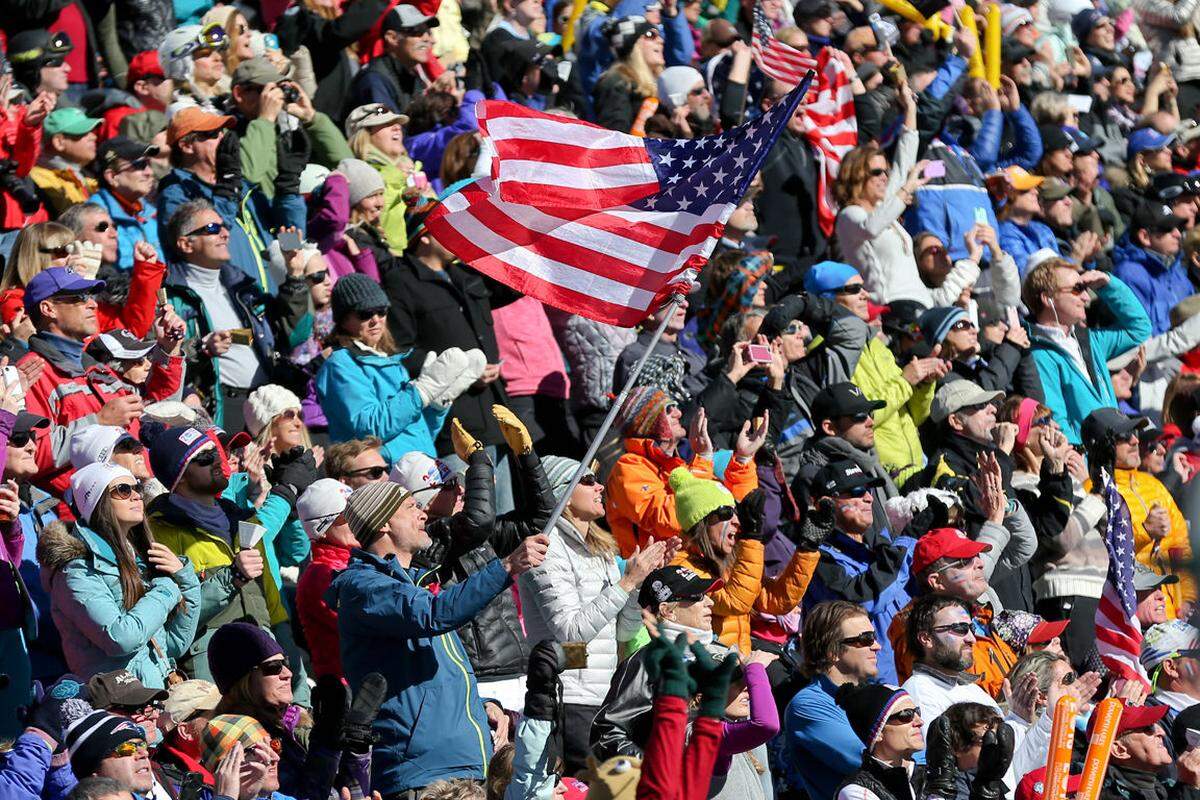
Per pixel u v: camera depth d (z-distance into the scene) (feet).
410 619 95.96
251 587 113.60
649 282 119.14
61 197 143.13
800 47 195.62
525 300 149.79
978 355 170.40
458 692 100.17
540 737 93.50
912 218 187.73
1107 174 227.40
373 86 176.35
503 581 95.76
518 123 121.08
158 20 176.35
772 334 150.61
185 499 110.11
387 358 134.62
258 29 184.85
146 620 101.76
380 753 98.02
